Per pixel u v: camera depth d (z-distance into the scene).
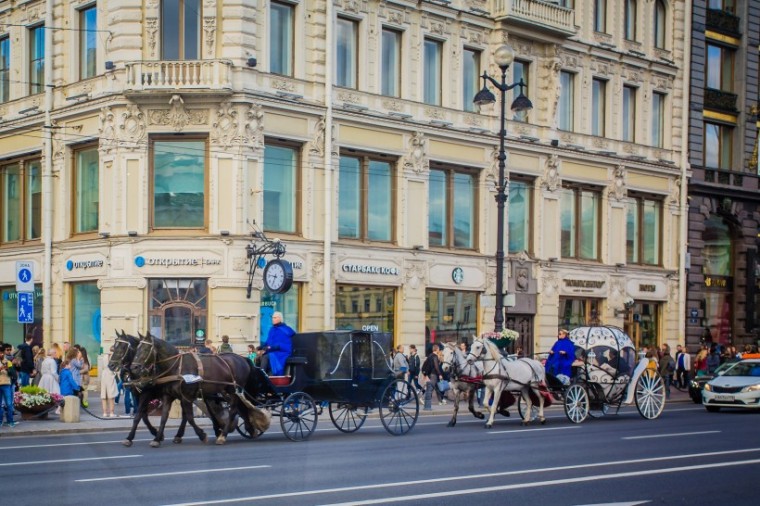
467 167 45.28
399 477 17.41
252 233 37.72
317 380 24.28
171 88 37.28
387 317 42.53
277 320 24.33
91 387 38.97
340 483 16.67
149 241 37.81
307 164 39.62
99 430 27.12
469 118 45.09
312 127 39.81
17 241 43.66
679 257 55.47
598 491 16.19
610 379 30.67
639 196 53.69
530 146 47.47
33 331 37.84
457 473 17.98
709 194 57.09
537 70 48.19
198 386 22.55
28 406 28.98
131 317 37.81
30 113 42.31
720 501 15.55
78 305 40.38
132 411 32.16
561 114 49.66
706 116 57.34
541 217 48.22
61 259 40.66
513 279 46.81
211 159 37.72
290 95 38.88
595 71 51.12
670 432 26.41
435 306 44.16
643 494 16.00
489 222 46.00
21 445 22.86
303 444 22.94
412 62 43.16
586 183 50.47
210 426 28.58
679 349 50.62
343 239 40.94
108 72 38.41
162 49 38.31
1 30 44.19
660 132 55.34
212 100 37.53
